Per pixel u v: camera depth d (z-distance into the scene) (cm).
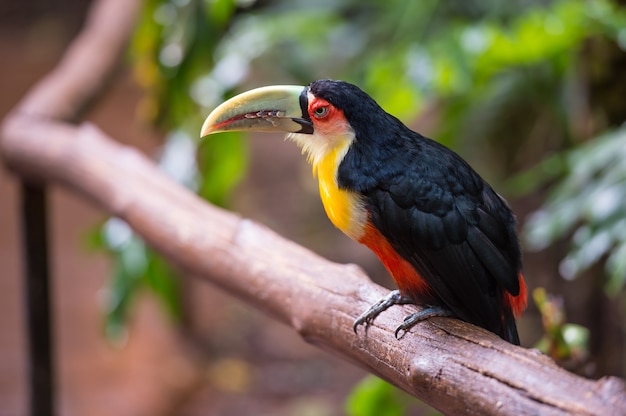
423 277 413
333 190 421
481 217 416
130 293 757
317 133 427
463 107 729
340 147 423
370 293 407
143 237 548
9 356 1064
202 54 727
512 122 798
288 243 469
